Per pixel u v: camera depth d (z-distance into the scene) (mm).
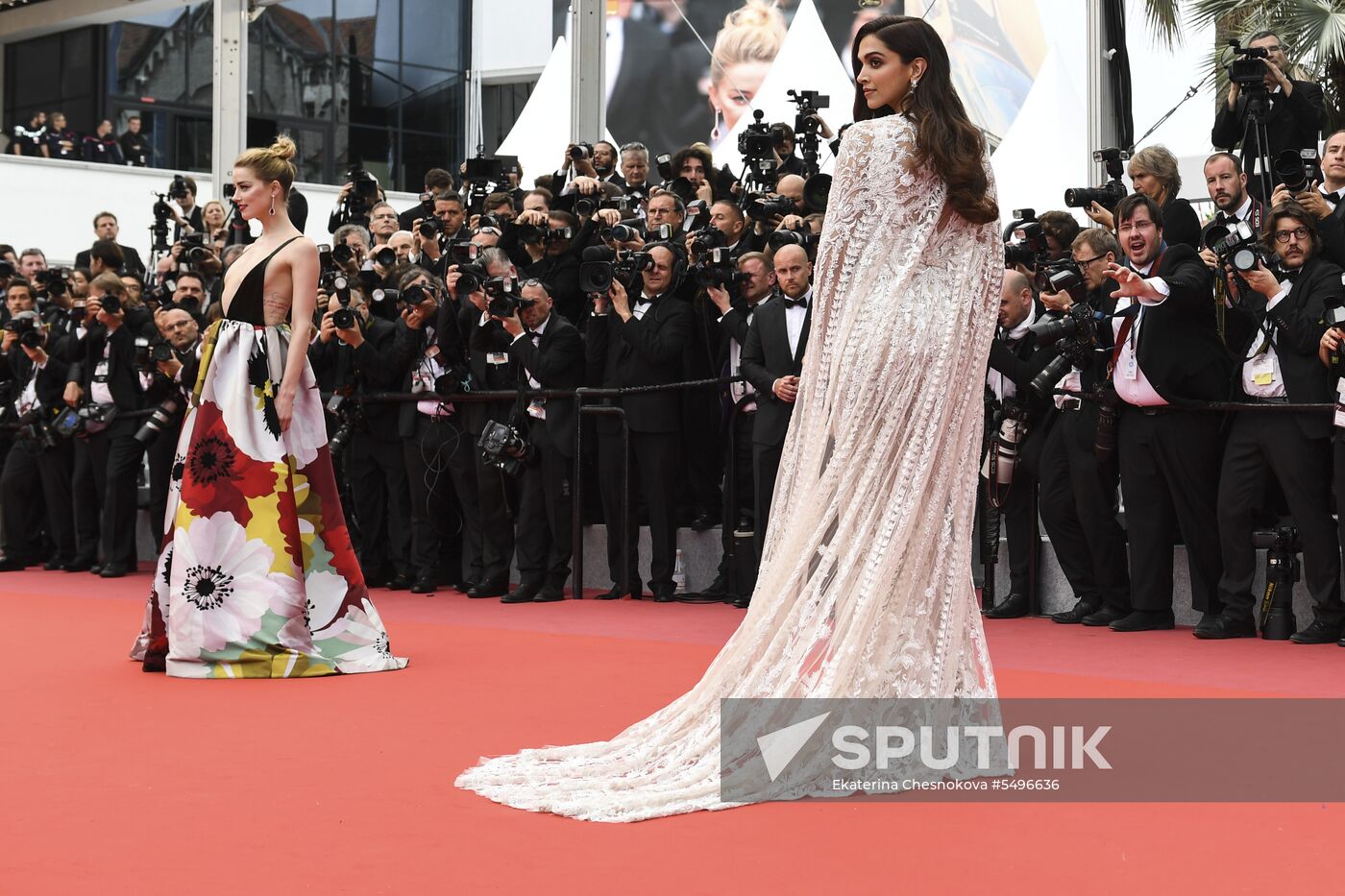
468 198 8922
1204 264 5949
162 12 19625
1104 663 5129
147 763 3504
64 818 2961
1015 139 11352
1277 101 6512
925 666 3307
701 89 18906
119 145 18609
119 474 9250
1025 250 6285
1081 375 6281
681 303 7238
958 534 3396
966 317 3412
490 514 7598
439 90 20406
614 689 4566
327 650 5020
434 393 7637
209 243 9906
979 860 2609
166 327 8469
